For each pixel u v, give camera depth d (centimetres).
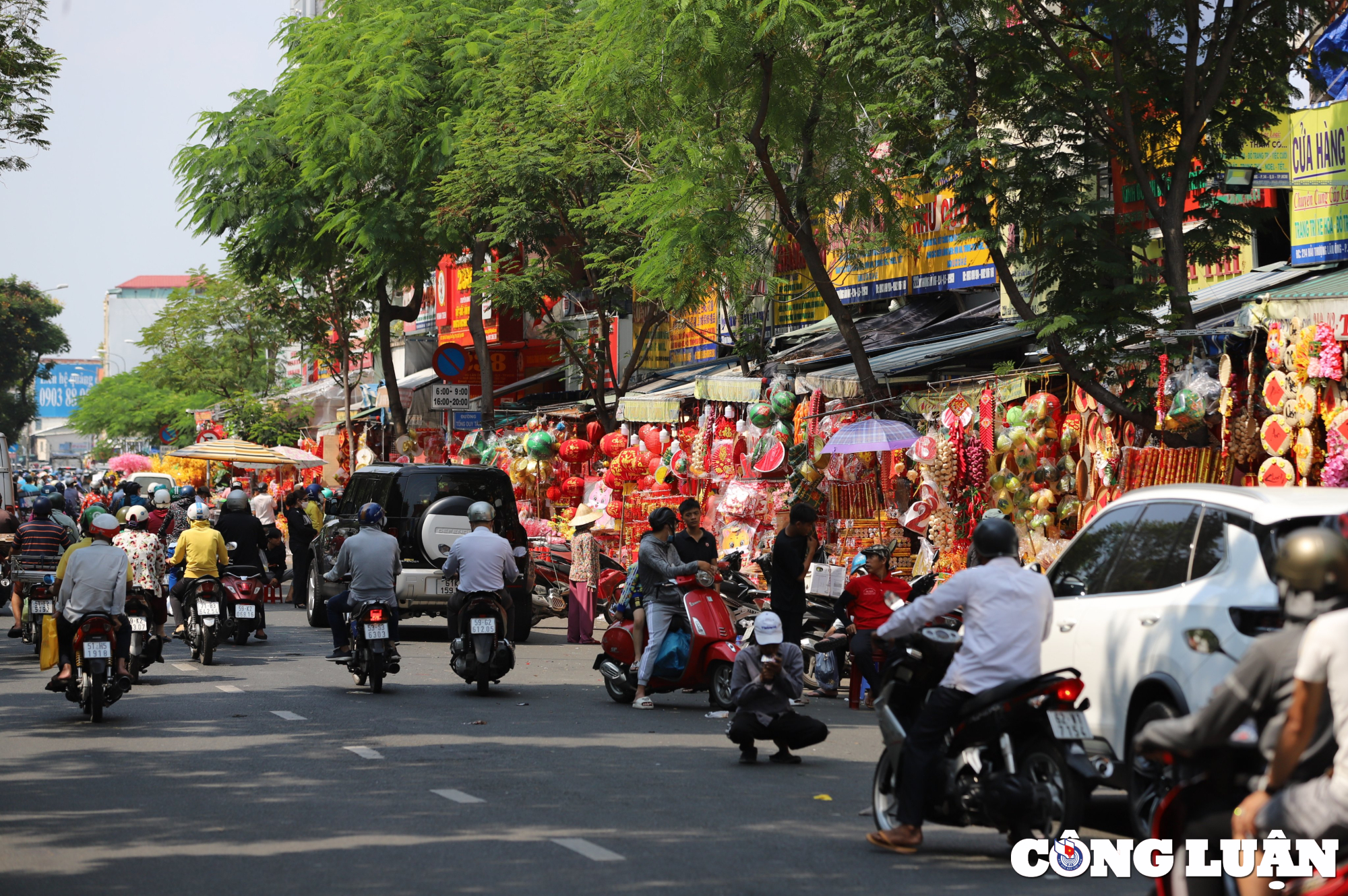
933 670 741
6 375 8912
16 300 8762
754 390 2019
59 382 17088
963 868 682
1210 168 1373
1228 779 492
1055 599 820
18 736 1073
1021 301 1385
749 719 969
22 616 1708
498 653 1356
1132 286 1271
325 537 2000
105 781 888
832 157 1752
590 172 2473
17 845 713
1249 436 1252
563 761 977
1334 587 452
